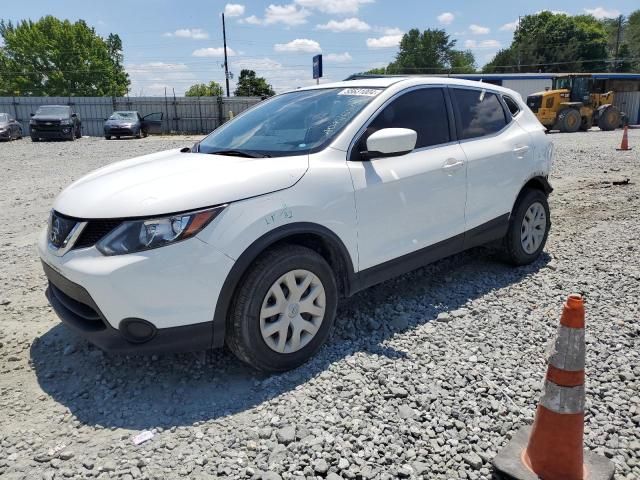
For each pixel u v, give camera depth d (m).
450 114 4.28
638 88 30.61
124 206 2.83
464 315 3.98
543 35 80.69
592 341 3.55
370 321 3.82
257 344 3.01
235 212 2.90
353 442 2.58
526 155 4.80
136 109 35.00
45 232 3.34
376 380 3.10
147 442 2.61
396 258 3.78
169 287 2.77
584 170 11.14
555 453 2.27
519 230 4.85
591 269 4.94
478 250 5.49
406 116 3.93
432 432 2.65
